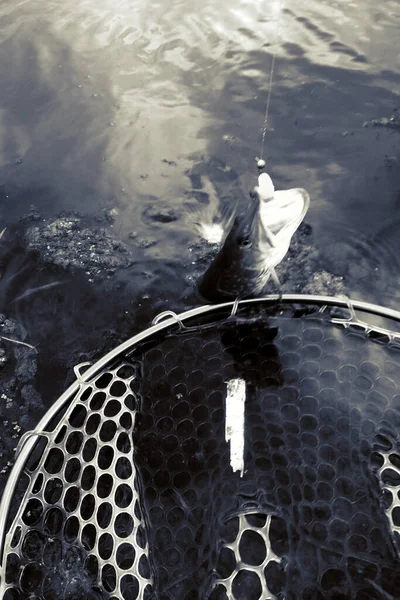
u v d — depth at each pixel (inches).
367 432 79.3
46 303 120.6
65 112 166.4
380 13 186.9
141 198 140.3
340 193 135.0
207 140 152.6
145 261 126.6
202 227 132.0
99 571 70.3
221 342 91.6
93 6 207.3
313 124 153.1
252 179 140.7
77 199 141.9
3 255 130.6
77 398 83.8
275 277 103.3
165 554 71.8
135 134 156.9
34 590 71.9
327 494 74.3
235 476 76.7
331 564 68.9
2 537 69.6
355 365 86.3
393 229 125.8
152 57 181.0
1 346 113.3
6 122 165.0
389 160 141.1
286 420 81.7
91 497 79.1
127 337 113.4
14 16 207.2
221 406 84.4
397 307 111.7
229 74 171.6
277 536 71.0
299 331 91.4
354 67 168.7
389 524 71.4
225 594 67.8
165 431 83.0
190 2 201.8
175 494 76.5
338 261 120.9
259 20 190.1
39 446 92.3
